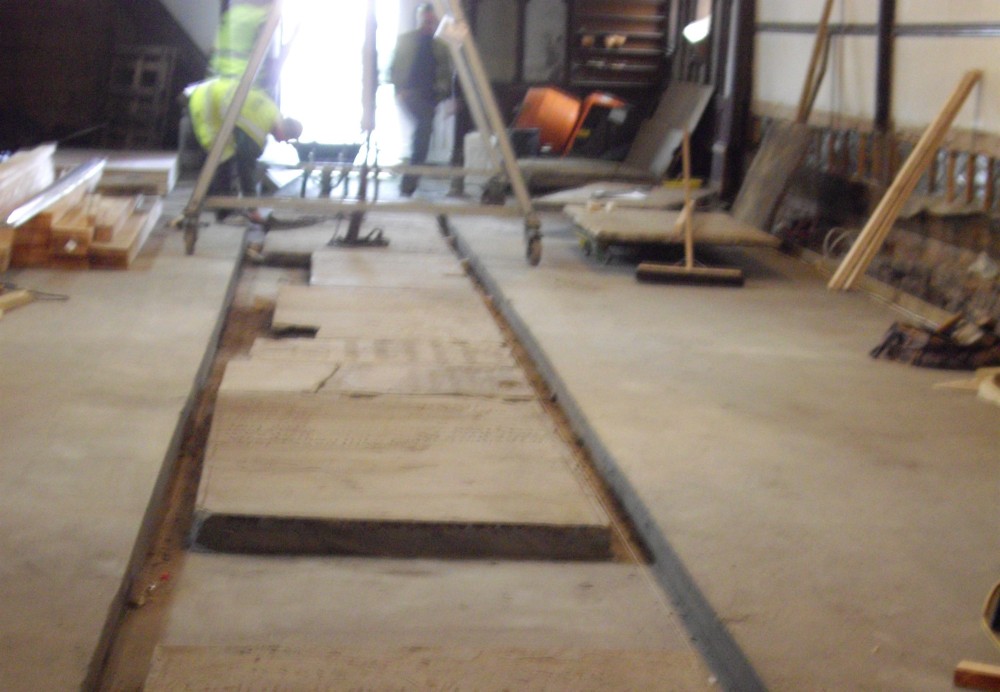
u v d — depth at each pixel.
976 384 4.38
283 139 7.62
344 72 10.79
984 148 5.37
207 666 2.29
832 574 2.74
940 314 5.52
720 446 3.62
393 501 3.09
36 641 2.28
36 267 5.67
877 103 6.40
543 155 9.91
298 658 2.34
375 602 2.75
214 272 5.83
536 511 3.09
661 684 2.33
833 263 6.71
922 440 3.75
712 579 2.69
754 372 4.50
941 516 3.12
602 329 5.10
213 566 2.89
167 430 3.50
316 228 7.61
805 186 7.46
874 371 4.59
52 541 2.72
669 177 9.22
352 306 5.35
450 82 9.51
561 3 9.98
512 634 2.63
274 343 4.66
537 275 6.29
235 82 7.32
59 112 10.53
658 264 6.48
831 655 2.37
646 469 3.40
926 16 5.97
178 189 8.70
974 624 2.52
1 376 3.94
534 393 4.07
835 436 3.76
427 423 3.69
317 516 2.97
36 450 3.29
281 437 3.50
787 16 7.82
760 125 8.31
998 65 5.31
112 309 4.96
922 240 5.91
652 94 10.34
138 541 2.79
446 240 7.54
